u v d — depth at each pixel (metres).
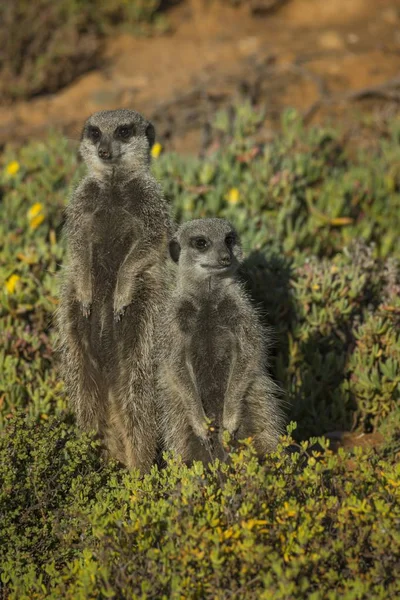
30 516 8.00
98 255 10.03
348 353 11.34
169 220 10.26
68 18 21.20
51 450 8.19
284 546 6.57
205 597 6.41
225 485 7.17
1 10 20.64
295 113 16.69
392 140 17.70
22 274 12.12
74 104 19.84
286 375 11.05
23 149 16.22
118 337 9.92
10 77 20.17
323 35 21.92
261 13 22.94
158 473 7.80
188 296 9.17
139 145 10.21
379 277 12.41
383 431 10.11
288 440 7.79
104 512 7.31
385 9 22.86
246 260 11.92
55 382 10.77
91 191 10.16
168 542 6.70
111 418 10.13
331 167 16.23
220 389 9.32
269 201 13.86
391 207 14.95
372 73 20.36
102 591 6.26
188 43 21.88
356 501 6.80
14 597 6.84
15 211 14.05
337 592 6.47
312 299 11.55
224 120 16.52
